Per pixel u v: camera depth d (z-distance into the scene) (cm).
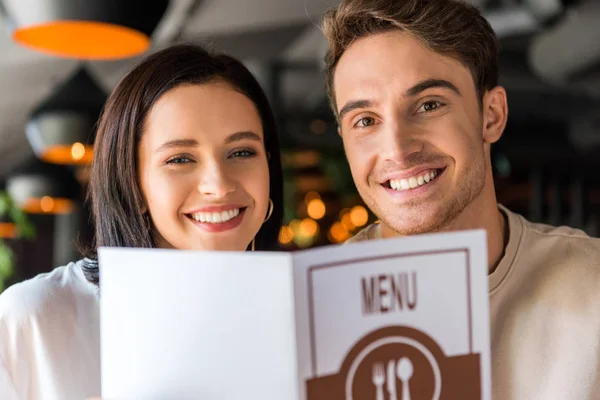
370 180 155
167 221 150
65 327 151
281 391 95
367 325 97
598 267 151
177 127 147
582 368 142
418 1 149
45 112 374
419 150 149
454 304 100
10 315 149
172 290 104
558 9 342
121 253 108
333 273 95
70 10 226
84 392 149
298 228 962
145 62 154
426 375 99
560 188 889
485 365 101
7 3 231
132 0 233
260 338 97
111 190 156
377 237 175
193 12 426
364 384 97
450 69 149
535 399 143
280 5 420
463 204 152
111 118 155
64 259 972
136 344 108
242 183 153
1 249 707
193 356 103
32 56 486
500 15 382
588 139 841
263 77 579
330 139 731
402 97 148
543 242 156
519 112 802
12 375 148
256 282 96
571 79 466
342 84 156
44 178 644
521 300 150
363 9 150
